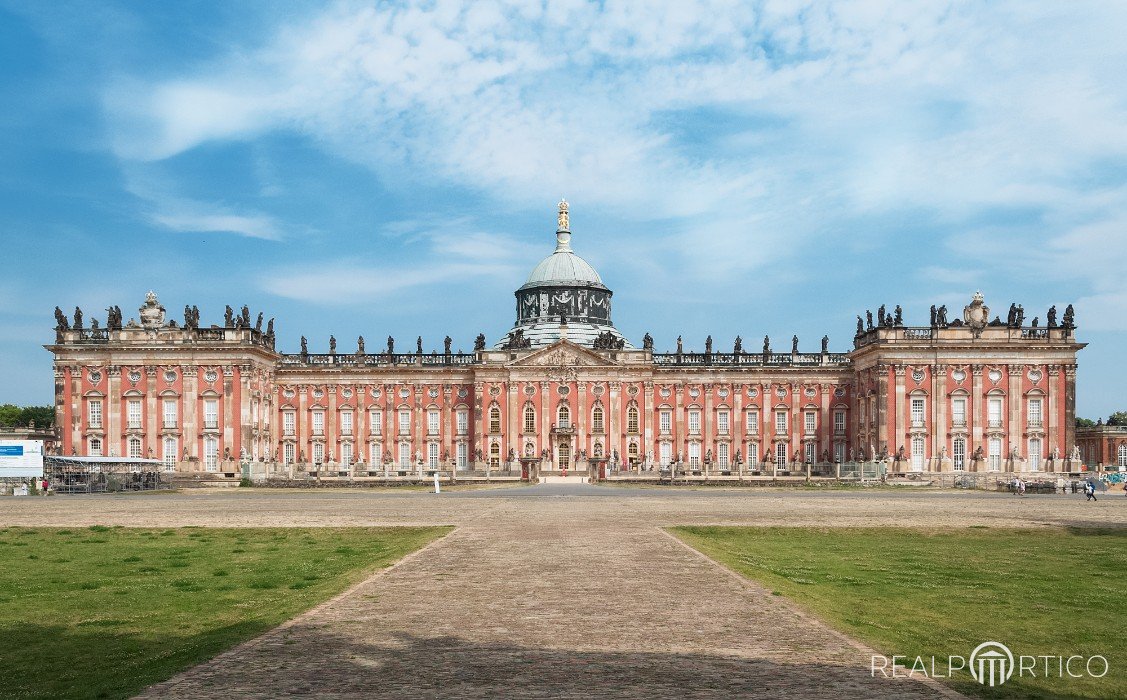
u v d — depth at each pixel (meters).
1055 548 46.84
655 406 157.62
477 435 155.75
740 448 156.50
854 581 34.97
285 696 18.70
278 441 157.75
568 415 156.38
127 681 20.39
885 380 139.38
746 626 25.00
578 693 18.78
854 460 152.50
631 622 25.45
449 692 18.86
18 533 53.69
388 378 158.75
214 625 27.03
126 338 139.88
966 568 39.28
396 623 25.31
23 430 145.38
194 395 138.12
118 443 138.12
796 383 156.75
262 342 147.75
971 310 141.00
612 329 179.50
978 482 127.00
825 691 19.08
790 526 55.38
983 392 138.75
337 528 54.78
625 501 81.12
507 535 47.91
